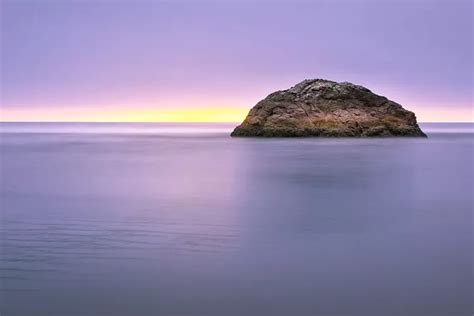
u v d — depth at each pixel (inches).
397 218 589.6
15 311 303.4
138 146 2513.5
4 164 1419.8
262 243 463.8
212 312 304.5
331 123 2581.2
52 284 348.8
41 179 1023.6
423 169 1218.0
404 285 348.8
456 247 450.6
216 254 425.4
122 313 302.8
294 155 1670.8
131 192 822.5
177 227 534.6
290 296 328.8
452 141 2945.4
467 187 885.2
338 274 372.2
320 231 518.6
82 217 592.7
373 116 2657.5
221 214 616.1
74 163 1453.0
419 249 443.5
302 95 2711.6
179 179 1024.2
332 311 305.9
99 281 353.7
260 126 2706.7
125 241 469.4
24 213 621.0
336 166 1301.7
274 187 885.8
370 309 308.8
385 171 1171.9
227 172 1165.1
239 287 345.1
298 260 407.8
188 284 349.4
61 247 445.4
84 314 300.8
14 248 441.4
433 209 652.7
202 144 2655.0
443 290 339.0
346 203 703.7
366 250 440.1
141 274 371.2
